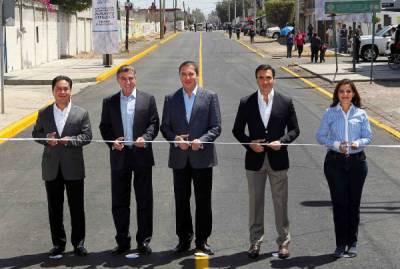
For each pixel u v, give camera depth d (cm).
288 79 2688
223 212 834
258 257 671
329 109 676
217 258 669
